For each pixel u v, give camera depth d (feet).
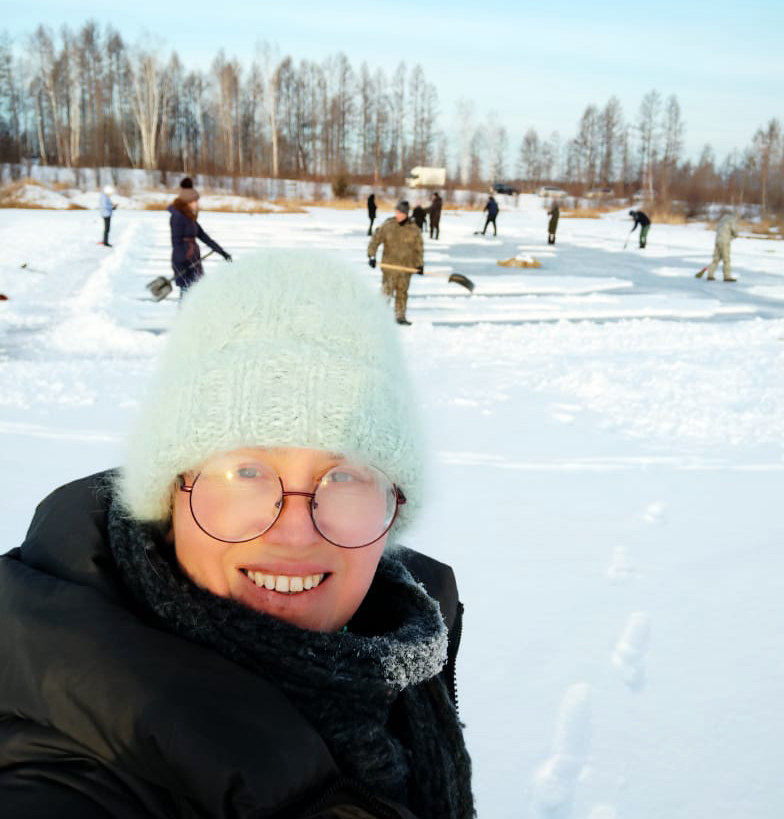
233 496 2.70
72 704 2.38
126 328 32.42
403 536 3.41
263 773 2.26
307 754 2.41
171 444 2.68
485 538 13.20
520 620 10.63
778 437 19.57
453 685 4.31
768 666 9.83
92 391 21.25
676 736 8.46
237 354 2.71
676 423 20.48
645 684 9.33
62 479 14.76
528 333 33.55
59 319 33.37
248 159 246.06
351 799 2.57
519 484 15.81
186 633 2.58
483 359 27.66
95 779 2.30
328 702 2.70
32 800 2.22
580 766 7.92
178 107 256.11
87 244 63.93
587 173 281.33
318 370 2.70
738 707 9.00
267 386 2.65
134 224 84.89
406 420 2.99
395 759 2.87
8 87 253.24
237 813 2.24
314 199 167.94
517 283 51.85
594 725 8.56
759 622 10.88
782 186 183.83
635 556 12.79
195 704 2.33
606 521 14.16
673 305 44.27
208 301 2.89
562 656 9.83
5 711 2.50
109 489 3.14
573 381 24.45
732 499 15.51
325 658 2.66
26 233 71.51
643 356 28.99
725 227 56.54
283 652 2.59
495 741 8.23
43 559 2.86
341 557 2.87
